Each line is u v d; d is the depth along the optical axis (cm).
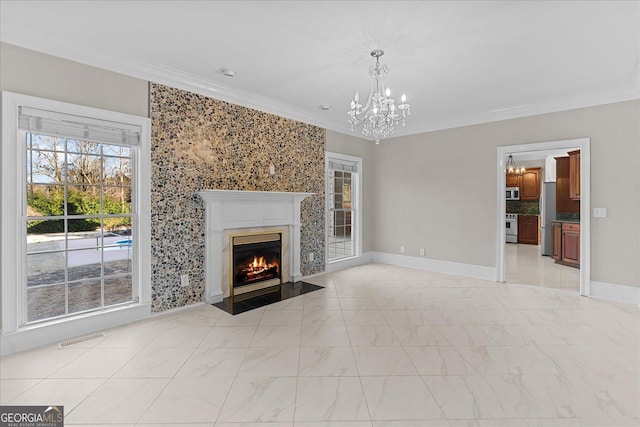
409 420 180
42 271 278
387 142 613
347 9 229
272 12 233
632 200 380
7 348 255
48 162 279
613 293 393
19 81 257
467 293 425
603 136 396
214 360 248
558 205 669
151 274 336
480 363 243
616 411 186
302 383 217
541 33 260
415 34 262
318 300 397
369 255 636
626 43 275
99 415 183
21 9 229
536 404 193
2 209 251
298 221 487
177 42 278
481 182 498
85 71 290
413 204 579
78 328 290
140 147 326
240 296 410
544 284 473
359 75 347
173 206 351
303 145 500
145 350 264
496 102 437
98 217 307
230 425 176
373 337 290
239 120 412
